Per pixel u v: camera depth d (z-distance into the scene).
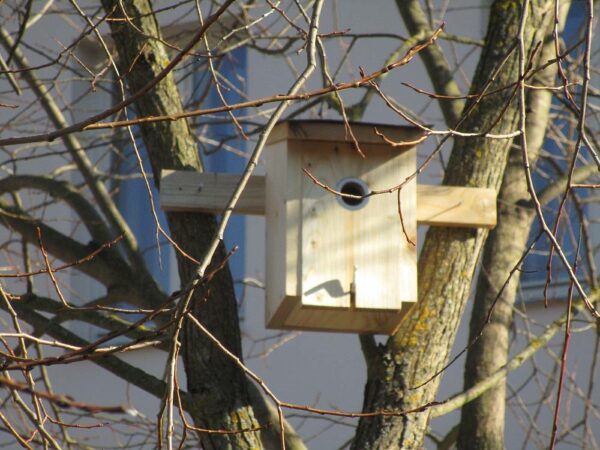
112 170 12.87
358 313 7.51
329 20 17.17
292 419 16.86
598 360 15.50
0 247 11.02
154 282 10.86
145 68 8.15
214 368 7.84
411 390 7.75
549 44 9.62
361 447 7.68
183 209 7.79
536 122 10.48
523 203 10.47
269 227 7.75
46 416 6.43
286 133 7.49
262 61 17.30
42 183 11.26
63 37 17.17
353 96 16.95
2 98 16.94
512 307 10.23
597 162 5.59
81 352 5.39
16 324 6.18
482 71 8.29
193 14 15.92
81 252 10.75
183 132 8.20
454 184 8.05
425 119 16.56
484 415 9.87
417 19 11.73
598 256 15.62
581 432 15.36
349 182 7.55
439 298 7.88
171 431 5.08
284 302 7.42
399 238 7.52
